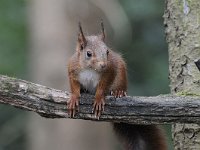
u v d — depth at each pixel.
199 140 8.97
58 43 16.92
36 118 17.16
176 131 9.17
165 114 8.17
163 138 9.77
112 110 8.34
